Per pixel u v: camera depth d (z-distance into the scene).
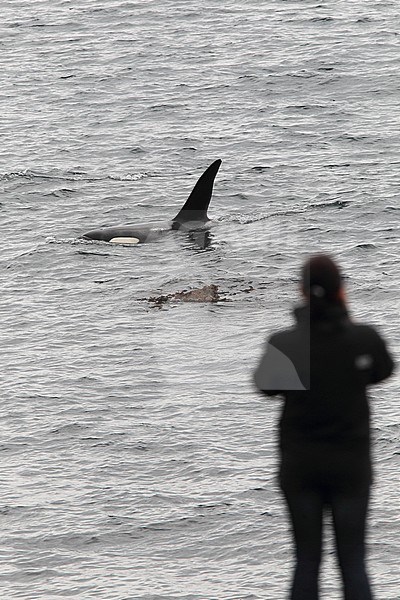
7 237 101.38
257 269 91.25
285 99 148.12
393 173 116.12
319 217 103.19
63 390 70.38
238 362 73.50
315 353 35.06
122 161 125.31
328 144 128.00
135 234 99.69
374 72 158.12
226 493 57.31
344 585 35.25
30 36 190.12
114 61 171.75
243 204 108.44
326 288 35.25
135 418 66.31
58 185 116.31
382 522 53.03
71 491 58.28
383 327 78.12
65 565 51.16
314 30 184.25
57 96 154.75
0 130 139.50
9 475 60.19
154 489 58.12
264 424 64.81
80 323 81.44
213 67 165.25
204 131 135.88
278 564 50.38
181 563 50.97
